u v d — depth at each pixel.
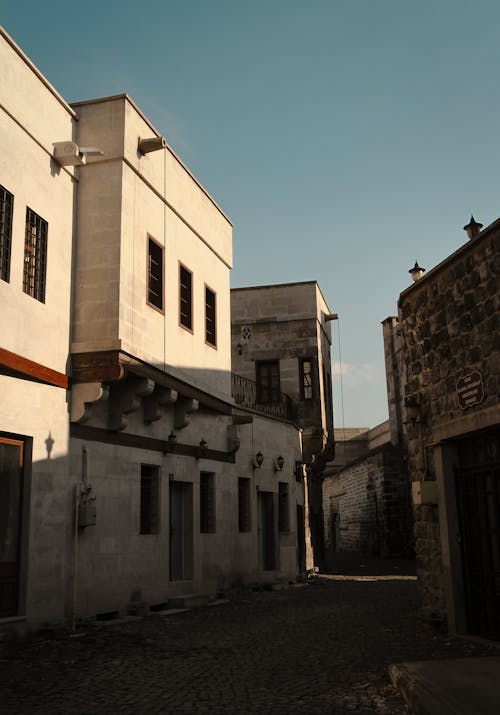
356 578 21.08
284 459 20.47
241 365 25.16
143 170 12.74
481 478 8.98
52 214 11.13
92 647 8.66
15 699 6.05
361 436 48.62
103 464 11.80
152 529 13.32
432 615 9.70
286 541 19.81
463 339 9.08
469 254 8.96
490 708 5.02
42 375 10.34
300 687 6.42
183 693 6.24
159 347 12.98
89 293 11.64
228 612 12.60
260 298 25.53
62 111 11.70
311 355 24.83
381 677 6.75
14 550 9.77
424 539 10.21
